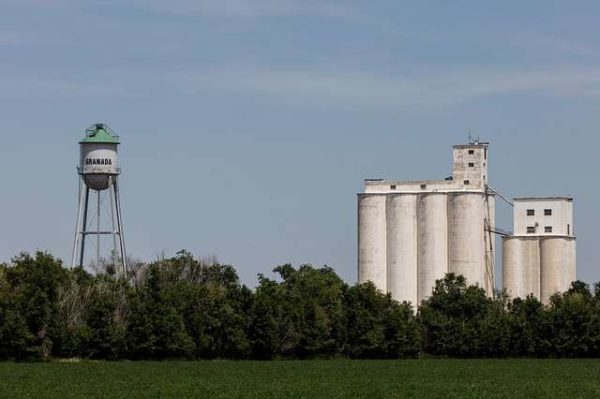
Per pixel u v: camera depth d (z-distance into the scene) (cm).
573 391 16450
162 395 15425
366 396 15612
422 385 17362
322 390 16312
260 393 15750
